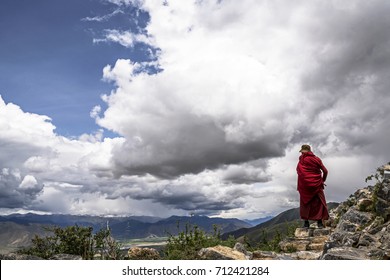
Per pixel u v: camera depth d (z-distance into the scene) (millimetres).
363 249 10008
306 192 14812
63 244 13500
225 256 9891
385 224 10836
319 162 14836
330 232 14008
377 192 11922
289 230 16125
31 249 14156
